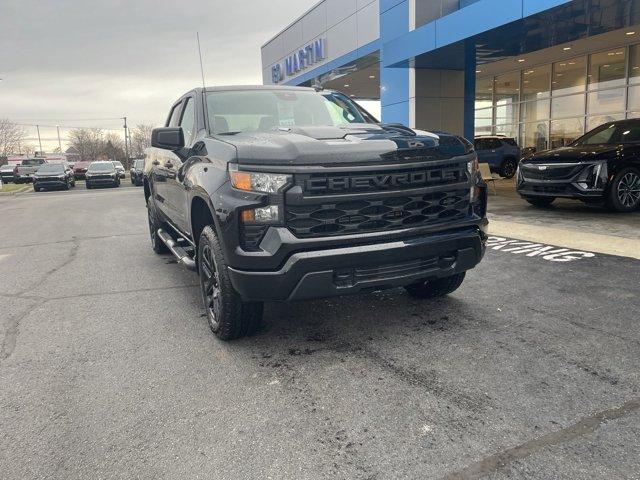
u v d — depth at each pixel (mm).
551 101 20203
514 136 22484
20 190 29312
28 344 4012
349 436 2602
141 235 9492
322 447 2518
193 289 5504
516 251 6520
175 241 5676
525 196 10109
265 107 4836
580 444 2443
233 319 3717
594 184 8805
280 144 3377
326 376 3271
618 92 17219
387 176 3414
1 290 5684
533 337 3738
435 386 3076
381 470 2324
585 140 10219
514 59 19203
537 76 20812
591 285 4922
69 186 31328
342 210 3340
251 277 3314
